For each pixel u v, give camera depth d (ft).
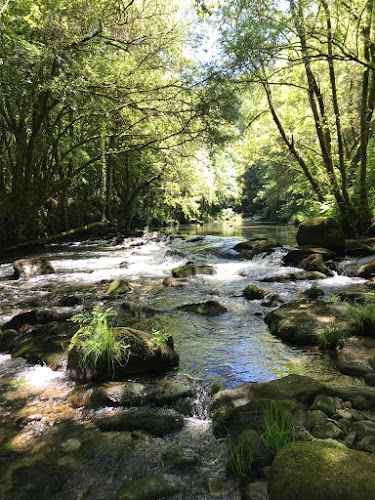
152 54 35.88
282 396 10.32
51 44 32.32
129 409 10.90
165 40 35.01
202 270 31.42
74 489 7.72
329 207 45.96
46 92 39.96
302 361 13.74
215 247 43.88
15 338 16.69
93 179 76.13
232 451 8.32
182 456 8.55
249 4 30.35
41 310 19.48
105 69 39.65
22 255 46.57
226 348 15.28
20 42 30.27
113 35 34.78
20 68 32.37
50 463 8.50
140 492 7.41
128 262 40.14
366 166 45.21
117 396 11.16
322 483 6.49
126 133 43.47
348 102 46.32
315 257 31.40
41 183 48.24
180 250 45.75
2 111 41.27
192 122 35.19
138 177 70.64
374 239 39.19
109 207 71.82
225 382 12.34
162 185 66.44
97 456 8.69
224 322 18.63
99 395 11.21
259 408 9.67
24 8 32.30
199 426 9.82
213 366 13.62
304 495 6.43
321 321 16.33
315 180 48.88
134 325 18.24
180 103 35.04
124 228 70.59
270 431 8.41
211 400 11.07
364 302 19.31
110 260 42.11
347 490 6.35
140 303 22.58
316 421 9.04
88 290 26.96
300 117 49.42
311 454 7.25
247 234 66.54
